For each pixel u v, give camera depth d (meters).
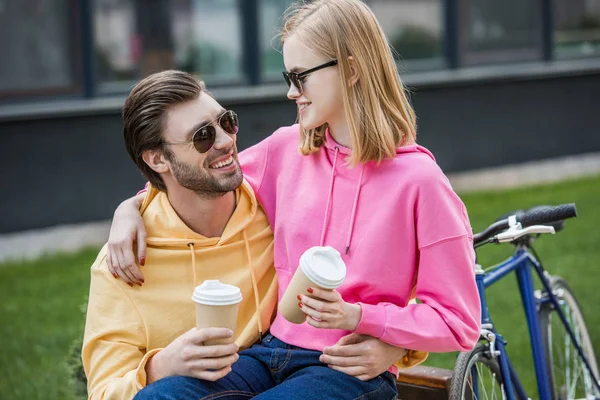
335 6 2.90
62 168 10.61
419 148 2.95
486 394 3.67
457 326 2.78
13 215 10.37
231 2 11.66
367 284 2.85
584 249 8.39
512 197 11.04
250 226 3.21
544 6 14.00
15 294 7.75
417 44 12.97
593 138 14.50
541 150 14.01
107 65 10.98
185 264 3.11
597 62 14.51
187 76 3.02
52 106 10.49
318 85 2.91
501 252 8.32
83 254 9.27
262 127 11.74
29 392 5.60
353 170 2.94
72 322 6.96
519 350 5.84
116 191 10.98
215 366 2.73
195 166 2.98
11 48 10.41
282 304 2.71
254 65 11.87
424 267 2.83
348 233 2.89
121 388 2.87
